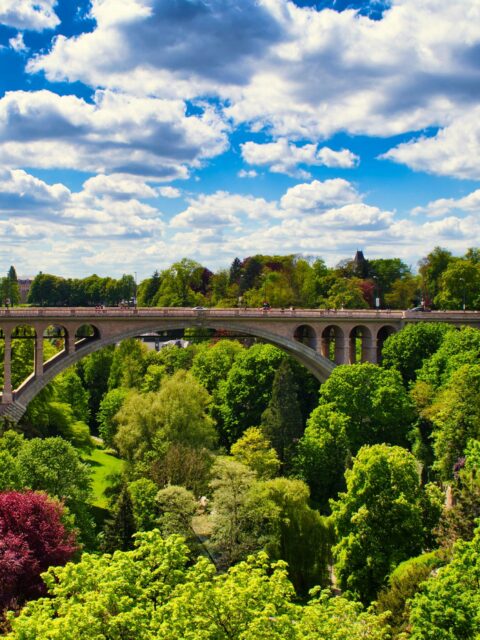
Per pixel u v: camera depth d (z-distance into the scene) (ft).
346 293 458.09
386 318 313.12
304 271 507.30
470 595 91.50
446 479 205.57
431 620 91.35
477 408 204.54
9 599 120.37
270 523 179.22
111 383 389.39
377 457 165.27
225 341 404.16
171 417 231.71
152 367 353.92
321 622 84.84
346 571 161.79
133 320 254.06
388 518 160.86
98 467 289.33
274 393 264.93
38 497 141.49
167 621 78.23
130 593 84.07
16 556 125.59
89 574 86.33
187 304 506.89
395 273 581.53
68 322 238.89
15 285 630.74
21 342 267.39
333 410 252.83
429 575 127.65
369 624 87.51
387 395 250.16
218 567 175.01
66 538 142.20
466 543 99.60
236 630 78.59
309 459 239.30
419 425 252.42
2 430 204.74
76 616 77.77
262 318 282.36
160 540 93.40
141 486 193.67
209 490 205.05
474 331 275.39
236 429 310.24
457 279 399.85
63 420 265.95
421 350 288.51
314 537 183.52
